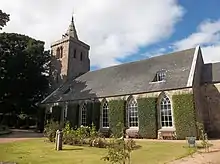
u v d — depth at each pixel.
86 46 49.41
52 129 22.20
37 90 48.31
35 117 49.53
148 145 18.06
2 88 43.59
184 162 10.59
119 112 28.67
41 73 48.56
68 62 44.44
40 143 19.83
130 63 35.75
